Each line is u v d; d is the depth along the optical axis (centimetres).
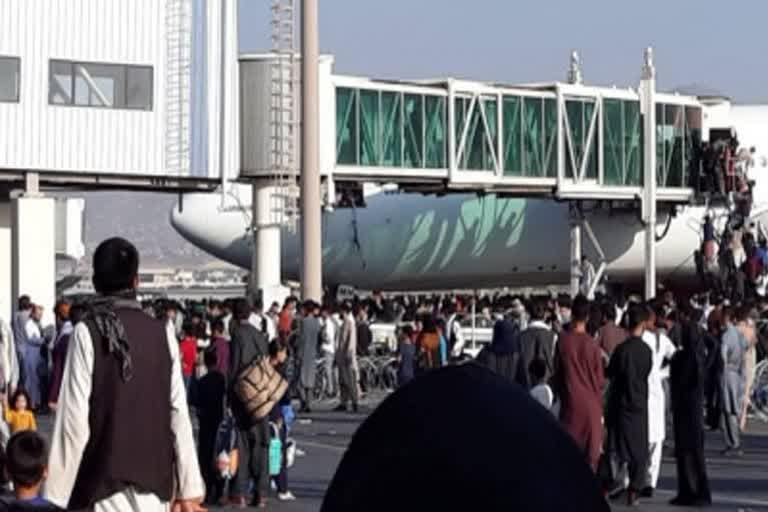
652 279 6066
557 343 2041
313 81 4331
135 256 995
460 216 6838
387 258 6944
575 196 5853
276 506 2150
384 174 5328
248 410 2091
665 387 3048
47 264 4609
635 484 2100
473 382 273
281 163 5028
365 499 267
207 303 4969
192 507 1011
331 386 4225
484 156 5588
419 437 268
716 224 6294
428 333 3772
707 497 2116
